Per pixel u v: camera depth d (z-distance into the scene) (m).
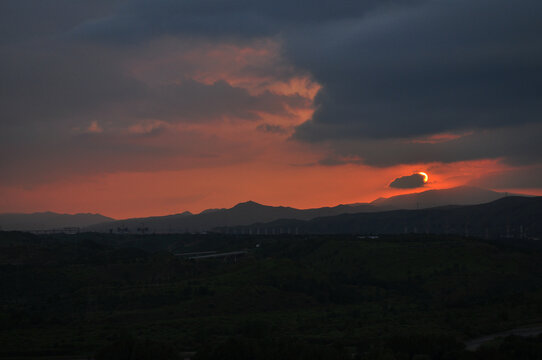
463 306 161.25
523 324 125.69
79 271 198.12
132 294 164.50
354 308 165.88
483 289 189.12
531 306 144.62
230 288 174.00
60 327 131.50
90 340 114.44
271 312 158.12
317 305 173.38
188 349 105.44
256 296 169.25
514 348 90.81
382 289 199.12
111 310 153.88
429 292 191.38
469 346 105.31
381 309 163.88
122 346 92.88
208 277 198.50
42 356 103.31
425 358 89.25
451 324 128.75
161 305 158.62
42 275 186.38
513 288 192.38
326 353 87.94
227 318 143.00
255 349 89.19
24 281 180.38
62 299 163.75
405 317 143.00
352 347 106.62
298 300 173.75
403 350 95.06
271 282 187.25
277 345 93.00
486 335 117.31
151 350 91.38
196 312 151.62
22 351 104.12
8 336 117.88
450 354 89.94
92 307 155.62
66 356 103.12
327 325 134.25
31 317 137.00
